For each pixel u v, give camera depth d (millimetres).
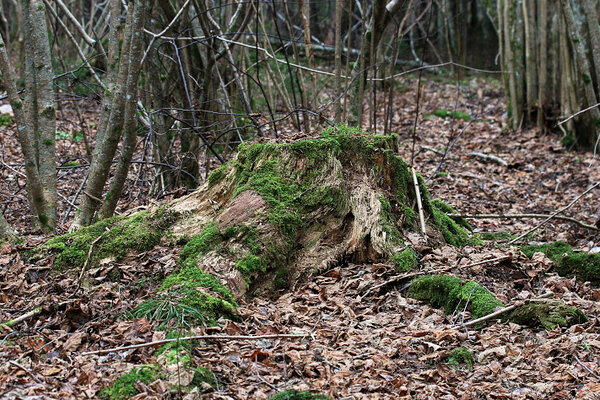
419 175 5426
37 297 4066
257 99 11164
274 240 4340
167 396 2945
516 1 11875
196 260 4203
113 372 3148
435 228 5234
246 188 4535
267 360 3381
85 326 3680
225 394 3045
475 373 3395
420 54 18766
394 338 3748
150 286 4156
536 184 9250
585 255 4914
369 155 4980
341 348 3609
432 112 13672
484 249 5215
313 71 6824
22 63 12383
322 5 18219
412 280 4418
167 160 6812
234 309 3861
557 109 11812
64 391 2965
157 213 4691
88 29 14352
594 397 3098
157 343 3361
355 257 4672
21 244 4676
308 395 2994
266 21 16453
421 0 16875
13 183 7770
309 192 4594
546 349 3582
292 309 4059
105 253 4457
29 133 5086
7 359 3285
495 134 12094
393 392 3178
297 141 4770
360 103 6926
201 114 7098
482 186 8984
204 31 6480
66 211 6441
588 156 10531
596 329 3830
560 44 11227
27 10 4922
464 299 4109
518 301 4023
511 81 12156
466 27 17734
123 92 4867
